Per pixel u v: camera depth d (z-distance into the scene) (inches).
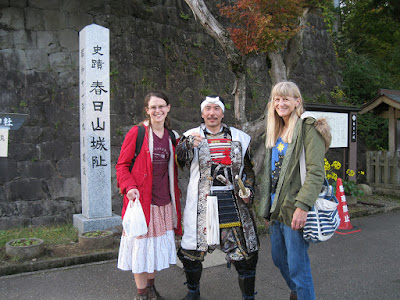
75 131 213.2
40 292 121.3
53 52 208.8
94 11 223.1
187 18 266.4
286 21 194.5
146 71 242.5
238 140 105.2
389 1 425.1
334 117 262.4
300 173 90.7
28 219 196.9
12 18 198.8
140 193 101.7
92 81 180.9
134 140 103.2
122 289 124.6
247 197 101.7
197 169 103.9
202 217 101.9
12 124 165.2
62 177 208.1
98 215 183.8
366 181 335.9
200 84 267.3
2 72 195.5
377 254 164.1
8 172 194.5
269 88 310.0
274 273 140.6
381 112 315.9
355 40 476.1
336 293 122.7
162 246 105.6
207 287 126.6
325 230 87.4
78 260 146.2
